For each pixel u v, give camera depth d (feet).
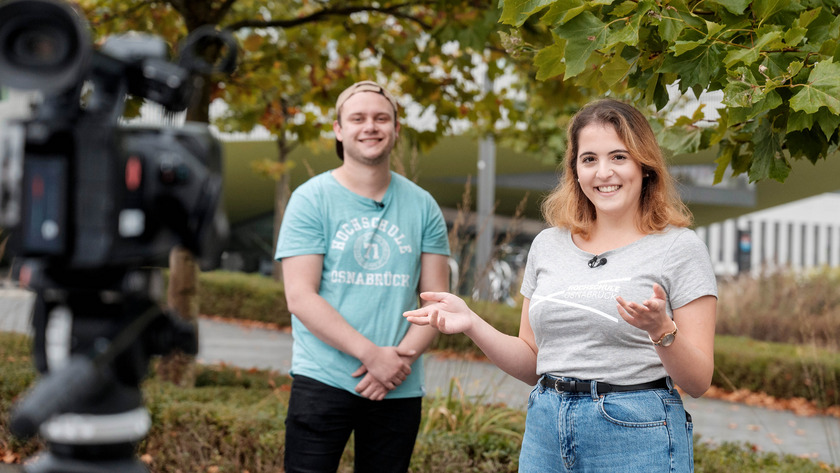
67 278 3.90
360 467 9.26
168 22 20.81
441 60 20.36
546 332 7.06
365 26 19.81
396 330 9.04
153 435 13.65
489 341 7.38
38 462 3.93
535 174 70.74
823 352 29.43
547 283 7.20
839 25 6.34
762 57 6.37
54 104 3.61
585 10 6.37
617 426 6.49
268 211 86.79
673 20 6.26
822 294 42.45
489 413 14.92
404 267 9.18
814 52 6.31
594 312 6.71
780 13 6.43
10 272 4.00
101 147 3.57
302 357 9.00
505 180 70.74
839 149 7.94
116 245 3.64
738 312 43.65
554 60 7.14
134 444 4.05
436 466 12.32
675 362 6.05
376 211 9.18
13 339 22.80
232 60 4.15
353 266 8.99
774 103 6.21
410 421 9.20
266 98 22.12
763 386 29.09
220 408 14.17
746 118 6.66
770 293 43.96
